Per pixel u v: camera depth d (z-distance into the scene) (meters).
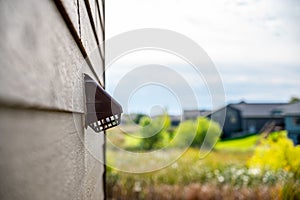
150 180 5.38
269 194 4.62
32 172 0.43
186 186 5.43
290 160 5.42
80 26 0.98
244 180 5.50
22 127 0.39
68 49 0.73
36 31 0.46
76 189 0.80
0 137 0.34
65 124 0.67
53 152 0.54
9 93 0.35
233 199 4.98
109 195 5.04
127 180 5.27
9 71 0.35
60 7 0.63
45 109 0.49
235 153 7.29
